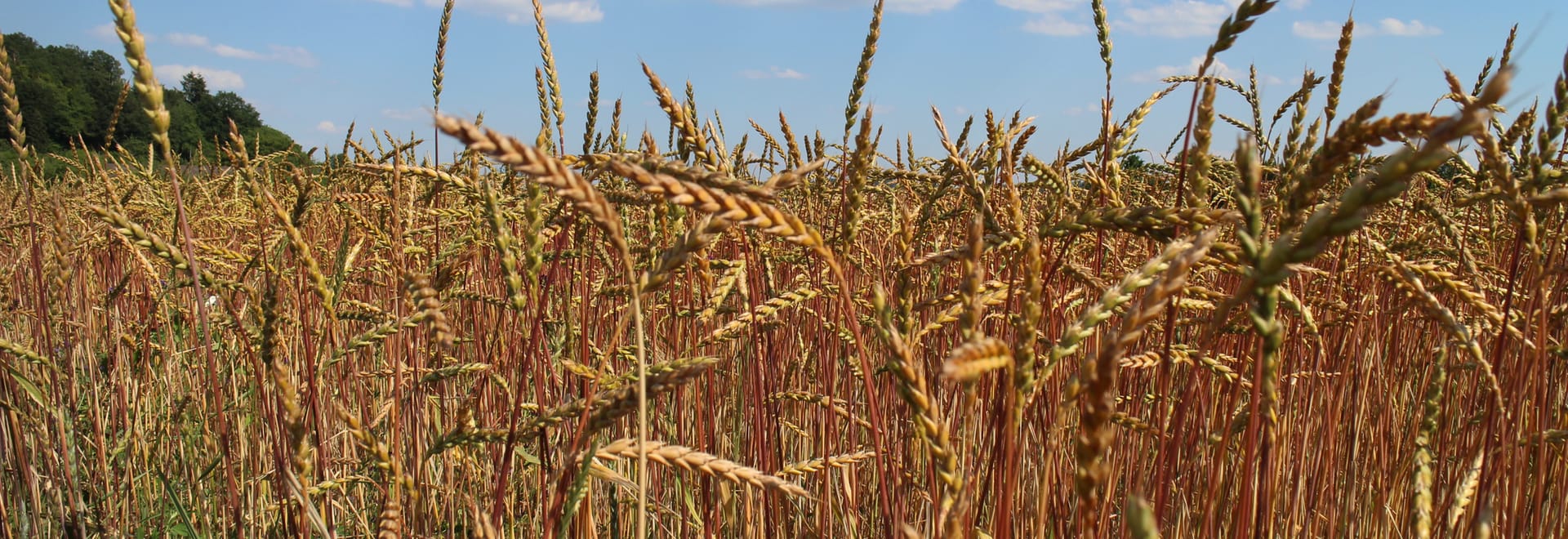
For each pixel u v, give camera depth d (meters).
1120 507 3.51
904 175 3.82
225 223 5.66
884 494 2.28
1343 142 1.41
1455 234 3.50
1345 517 3.64
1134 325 1.14
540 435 2.72
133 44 1.94
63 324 4.11
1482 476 2.46
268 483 4.32
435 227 4.01
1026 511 3.46
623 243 1.58
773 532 3.70
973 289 1.57
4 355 4.35
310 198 2.86
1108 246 3.68
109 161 6.84
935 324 2.60
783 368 4.55
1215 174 4.43
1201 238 1.18
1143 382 3.81
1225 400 3.67
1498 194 2.90
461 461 3.42
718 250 4.38
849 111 2.96
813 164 1.81
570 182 1.46
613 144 3.19
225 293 2.54
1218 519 3.16
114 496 4.63
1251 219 1.33
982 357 1.17
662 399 4.16
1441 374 2.18
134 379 5.08
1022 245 2.37
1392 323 4.17
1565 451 3.19
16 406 4.49
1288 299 2.79
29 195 3.73
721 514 3.77
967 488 1.64
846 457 2.86
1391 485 3.92
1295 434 3.69
